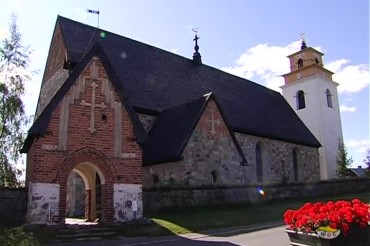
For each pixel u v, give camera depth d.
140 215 16.77
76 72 16.58
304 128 40.12
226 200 21.78
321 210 8.27
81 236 14.27
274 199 25.00
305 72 44.81
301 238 8.33
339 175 42.06
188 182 20.72
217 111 23.28
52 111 15.68
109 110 17.00
